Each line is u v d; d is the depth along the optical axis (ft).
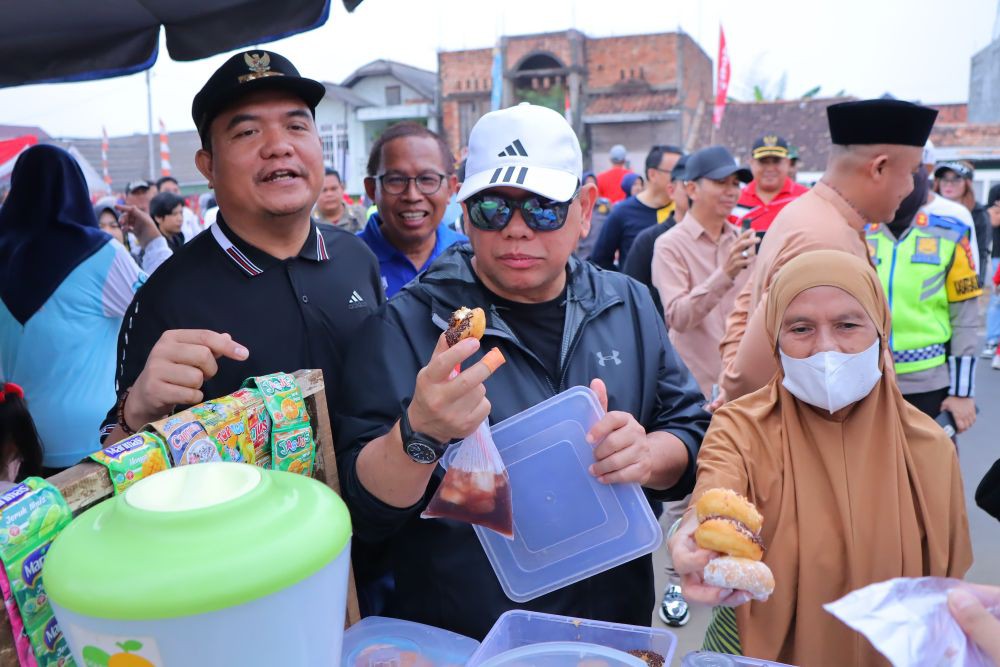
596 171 104.12
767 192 18.13
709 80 116.57
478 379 3.60
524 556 4.37
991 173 66.85
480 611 4.57
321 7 7.46
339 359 6.47
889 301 11.28
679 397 5.43
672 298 12.88
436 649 4.14
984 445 18.74
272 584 2.16
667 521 13.62
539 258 4.60
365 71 109.40
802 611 5.16
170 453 3.30
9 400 6.51
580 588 4.78
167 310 6.02
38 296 9.04
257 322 6.12
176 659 2.13
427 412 3.67
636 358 5.22
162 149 78.43
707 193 12.88
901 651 2.89
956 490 5.28
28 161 9.20
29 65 8.50
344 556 2.48
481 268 4.96
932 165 17.25
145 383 4.26
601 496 4.25
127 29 8.31
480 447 4.00
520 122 4.57
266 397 3.89
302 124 6.12
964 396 11.24
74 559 2.24
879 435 5.24
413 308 4.99
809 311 5.03
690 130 104.47
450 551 4.63
